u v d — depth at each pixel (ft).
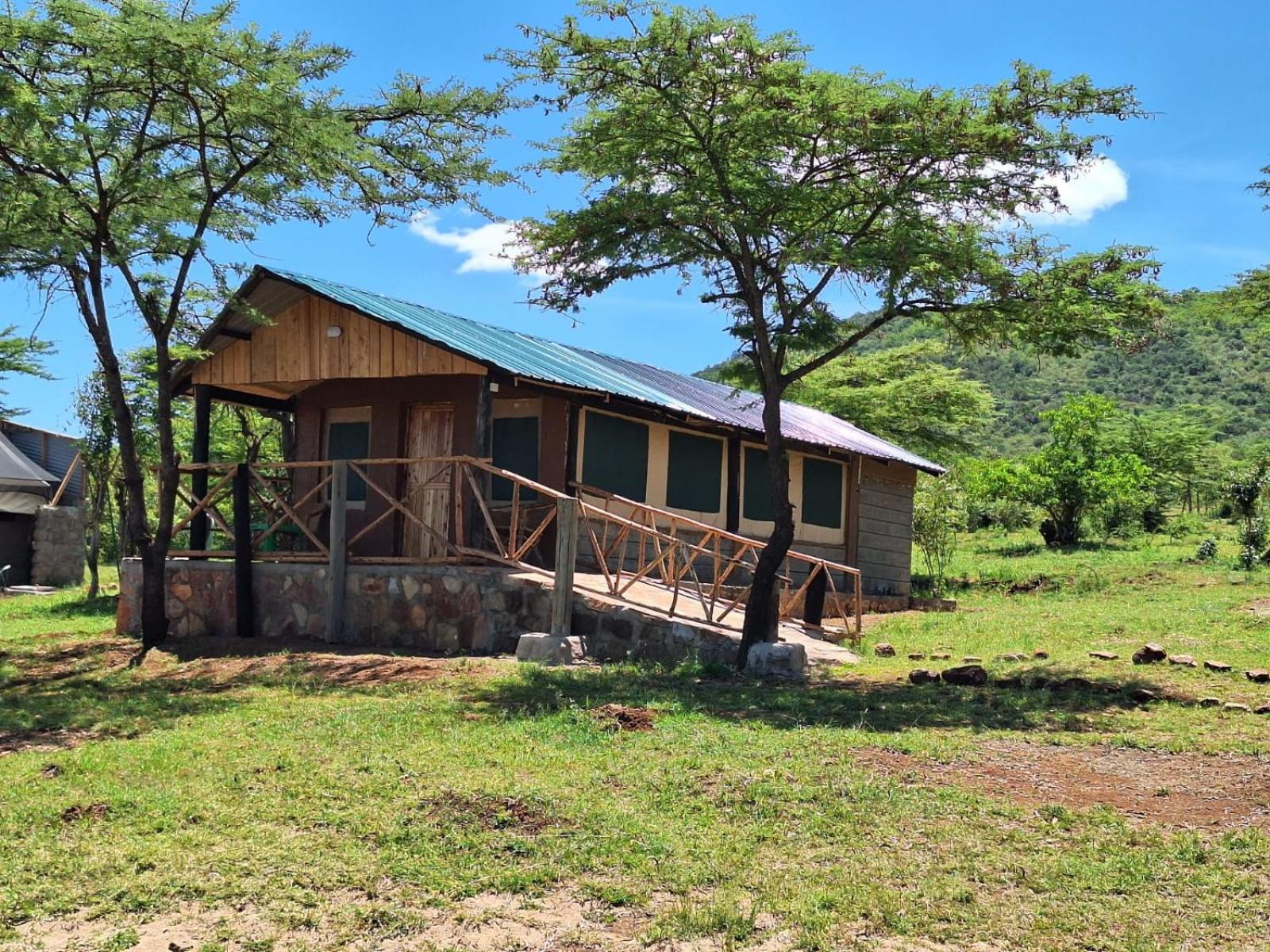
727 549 57.67
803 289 40.29
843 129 35.86
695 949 14.70
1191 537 102.42
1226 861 17.65
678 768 22.29
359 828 19.08
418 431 48.47
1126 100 34.96
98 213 40.09
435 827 19.06
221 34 37.35
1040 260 37.47
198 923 15.70
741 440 58.49
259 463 44.86
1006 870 17.37
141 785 21.93
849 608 62.49
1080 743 24.90
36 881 17.08
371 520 48.73
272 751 24.25
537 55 35.99
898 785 21.38
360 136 44.57
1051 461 96.58
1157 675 33.88
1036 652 39.55
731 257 38.19
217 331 47.44
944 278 36.27
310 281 45.24
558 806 19.99
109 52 36.47
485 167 47.93
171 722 28.60
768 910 15.76
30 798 21.16
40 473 90.58
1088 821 19.54
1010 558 92.12
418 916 15.69
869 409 100.32
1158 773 22.71
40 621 58.29
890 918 15.52
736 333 39.37
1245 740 25.18
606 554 49.73
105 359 42.39
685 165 37.86
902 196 36.55
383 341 44.75
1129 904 16.12
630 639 38.06
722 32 35.01
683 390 59.72
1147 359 271.49
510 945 14.87
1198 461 134.10
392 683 32.96
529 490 47.62
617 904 16.19
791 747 24.07
